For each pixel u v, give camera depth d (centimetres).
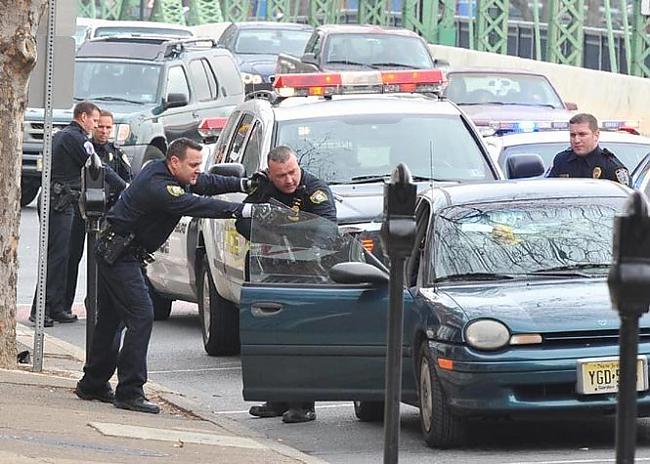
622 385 1552
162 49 7219
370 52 8269
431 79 4259
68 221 4347
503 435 2803
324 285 2772
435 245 2858
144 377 2938
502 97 7050
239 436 2720
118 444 2514
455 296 2706
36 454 2328
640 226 1549
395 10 13812
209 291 3875
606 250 2842
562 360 2564
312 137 3809
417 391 2742
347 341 2759
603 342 2591
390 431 1944
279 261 2792
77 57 7206
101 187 3102
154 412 2923
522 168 3875
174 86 7000
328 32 8312
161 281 4353
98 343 2969
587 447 2681
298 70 8294
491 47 11019
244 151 3931
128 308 2912
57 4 3403
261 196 3080
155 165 2883
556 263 2816
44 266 3369
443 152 3828
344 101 3988
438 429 2648
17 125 3291
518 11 12950
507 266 2817
